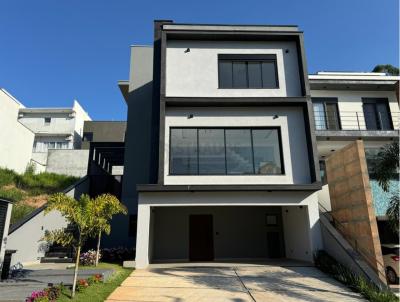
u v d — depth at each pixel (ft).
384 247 34.22
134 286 26.50
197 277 30.35
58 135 114.11
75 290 22.48
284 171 39.91
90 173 54.39
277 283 28.12
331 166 40.29
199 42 44.70
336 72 57.88
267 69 44.37
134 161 52.47
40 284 24.27
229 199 37.52
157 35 47.06
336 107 53.11
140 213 36.68
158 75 44.93
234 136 41.29
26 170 75.97
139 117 54.49
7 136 71.61
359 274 28.04
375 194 39.93
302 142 41.06
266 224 47.26
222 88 42.91
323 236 36.22
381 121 52.75
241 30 44.57
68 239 23.58
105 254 41.19
